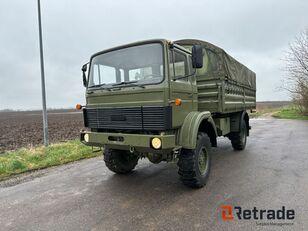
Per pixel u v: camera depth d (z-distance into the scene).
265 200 3.69
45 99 8.60
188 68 4.59
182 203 3.71
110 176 5.29
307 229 2.86
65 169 6.04
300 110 24.03
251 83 8.89
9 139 13.17
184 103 4.29
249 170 5.32
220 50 5.29
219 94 5.30
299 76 19.38
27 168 6.13
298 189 4.09
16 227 3.15
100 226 3.09
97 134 4.32
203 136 4.54
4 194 4.38
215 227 2.96
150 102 3.80
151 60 3.94
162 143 3.57
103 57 4.54
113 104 4.20
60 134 14.89
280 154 6.82
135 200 3.90
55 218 3.36
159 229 2.96
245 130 7.90
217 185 4.46
